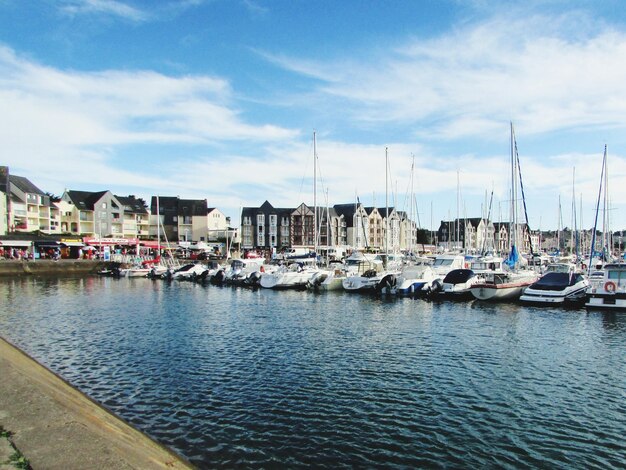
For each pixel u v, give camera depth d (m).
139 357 20.19
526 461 11.16
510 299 37.69
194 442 12.05
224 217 134.00
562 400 15.02
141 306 36.62
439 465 10.95
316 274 48.56
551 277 37.22
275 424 13.17
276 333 25.27
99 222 112.50
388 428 12.91
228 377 17.34
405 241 125.62
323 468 10.79
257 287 52.09
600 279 35.16
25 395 11.38
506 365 18.89
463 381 16.88
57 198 117.94
